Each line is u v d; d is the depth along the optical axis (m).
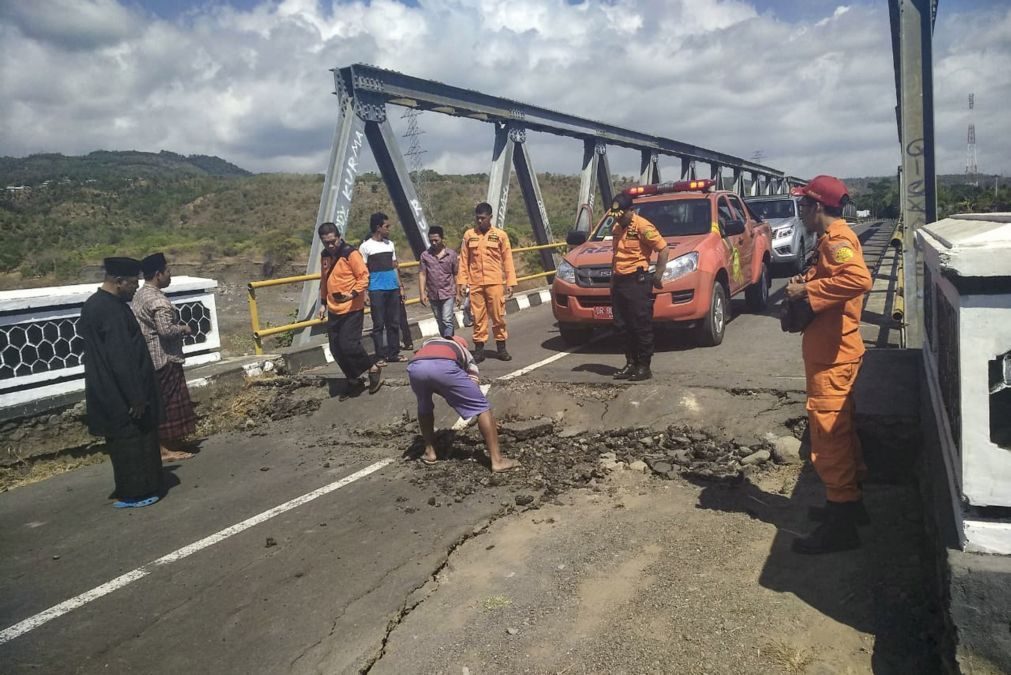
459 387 5.45
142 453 5.55
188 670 3.33
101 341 5.37
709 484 4.96
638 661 3.05
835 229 3.54
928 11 6.98
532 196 16.23
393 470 5.85
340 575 4.12
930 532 3.24
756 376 6.45
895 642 3.00
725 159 28.14
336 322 7.47
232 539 4.77
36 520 5.46
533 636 3.32
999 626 2.31
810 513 4.27
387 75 10.59
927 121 7.08
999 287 2.30
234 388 8.24
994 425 2.35
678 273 8.26
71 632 3.74
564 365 8.09
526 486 5.25
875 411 4.75
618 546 4.15
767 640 3.11
